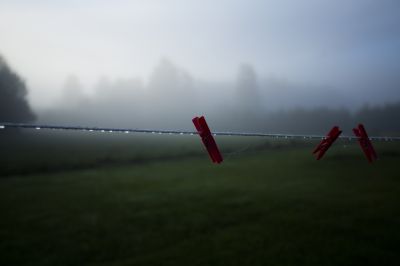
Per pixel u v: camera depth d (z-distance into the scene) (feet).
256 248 30.81
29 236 35.37
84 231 36.88
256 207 45.91
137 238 34.50
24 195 56.13
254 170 80.64
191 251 30.68
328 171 77.30
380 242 31.50
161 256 29.68
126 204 49.32
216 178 71.15
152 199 52.49
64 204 49.60
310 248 30.42
